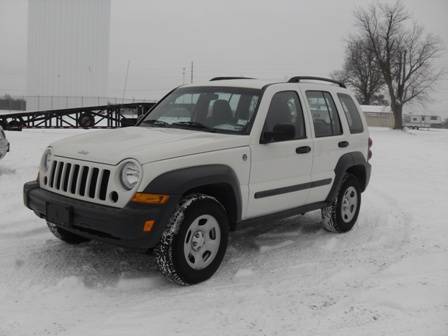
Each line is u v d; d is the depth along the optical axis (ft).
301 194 18.62
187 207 14.26
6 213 22.30
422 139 113.70
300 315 12.90
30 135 64.49
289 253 18.51
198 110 18.10
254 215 16.98
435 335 11.83
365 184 22.68
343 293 14.53
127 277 15.28
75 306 13.20
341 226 21.15
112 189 13.87
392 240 20.86
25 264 16.06
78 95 178.60
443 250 19.45
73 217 14.35
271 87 17.85
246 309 13.24
